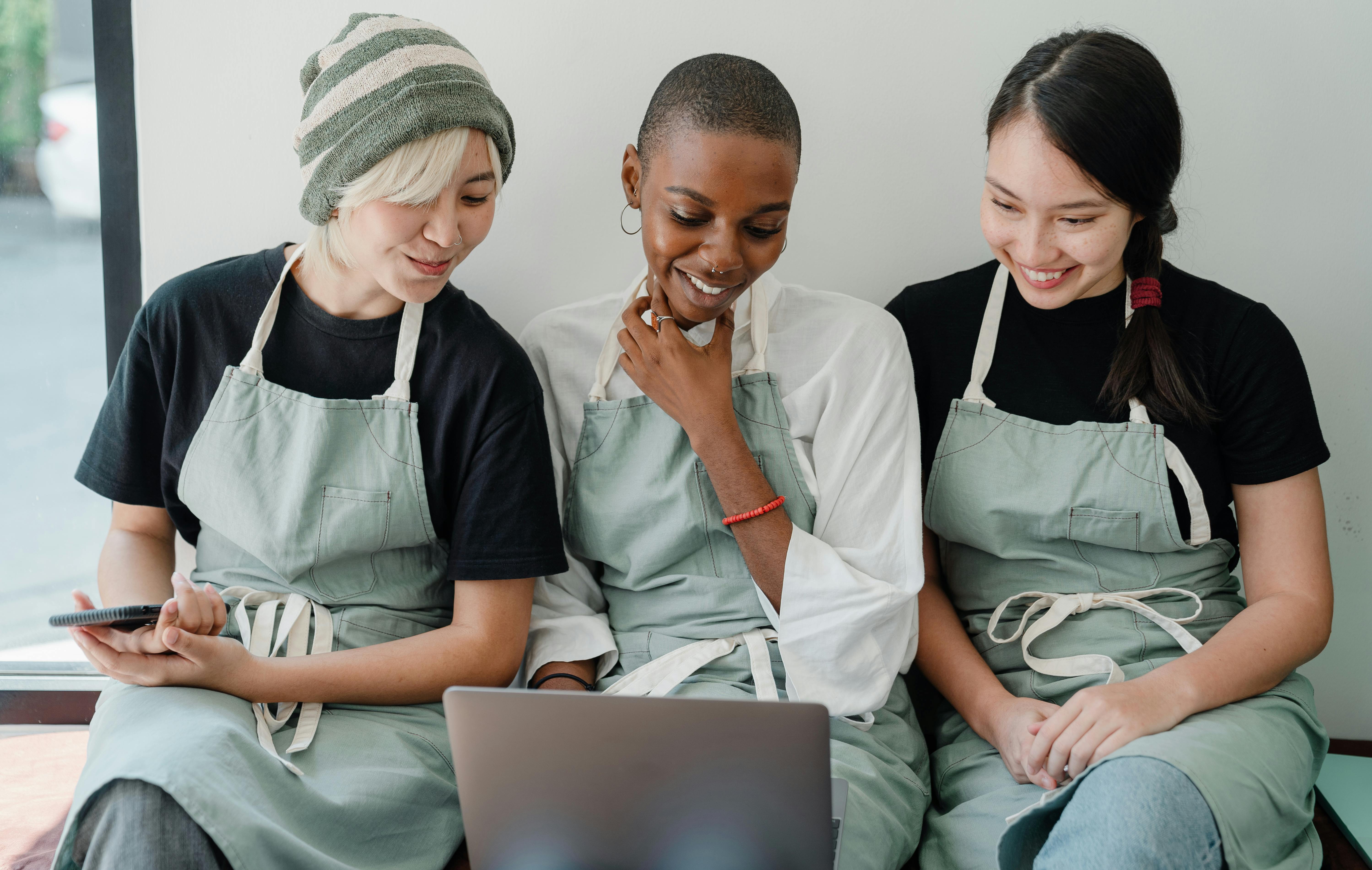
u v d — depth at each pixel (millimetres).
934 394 1392
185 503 1283
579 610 1385
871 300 1565
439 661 1215
